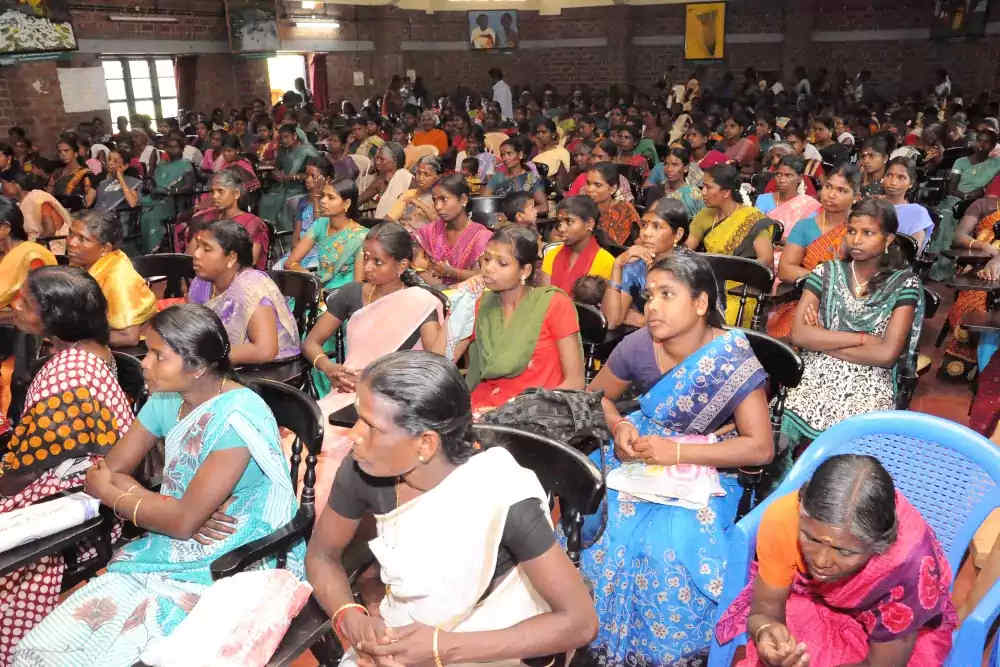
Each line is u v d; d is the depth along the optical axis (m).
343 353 3.51
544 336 2.82
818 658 1.80
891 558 1.61
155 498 1.99
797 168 4.79
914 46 17.09
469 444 1.56
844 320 2.90
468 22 19.25
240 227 3.19
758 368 2.17
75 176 7.93
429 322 3.00
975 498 1.98
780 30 17.89
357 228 4.50
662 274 2.14
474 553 1.50
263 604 1.80
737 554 1.97
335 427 2.92
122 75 13.00
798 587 1.87
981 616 1.68
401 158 6.58
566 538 1.88
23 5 10.46
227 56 14.55
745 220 4.29
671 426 2.28
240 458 1.95
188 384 1.99
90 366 2.32
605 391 2.44
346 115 14.84
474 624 1.56
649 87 19.30
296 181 8.12
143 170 9.20
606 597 2.26
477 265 4.12
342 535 1.74
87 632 1.89
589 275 3.58
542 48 19.47
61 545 2.00
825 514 1.50
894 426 2.08
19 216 3.89
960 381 4.63
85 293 2.34
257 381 2.22
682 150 5.71
